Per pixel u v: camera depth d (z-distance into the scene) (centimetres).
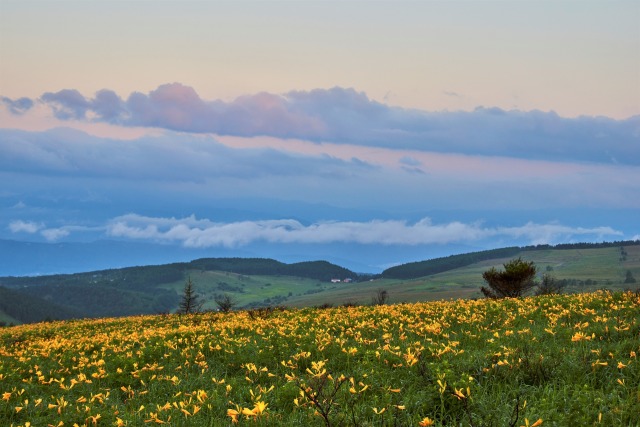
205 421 964
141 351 1762
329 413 894
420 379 1090
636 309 1856
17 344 2566
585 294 2500
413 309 2488
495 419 833
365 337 1741
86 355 1962
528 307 2211
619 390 939
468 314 2214
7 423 1076
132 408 1083
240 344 1703
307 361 1403
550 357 1159
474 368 1143
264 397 1030
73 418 1020
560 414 814
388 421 862
